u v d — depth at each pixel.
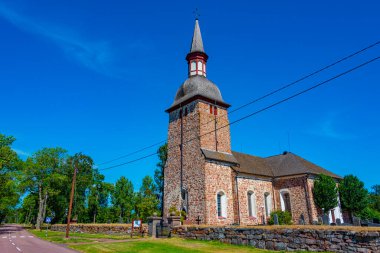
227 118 39.25
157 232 26.39
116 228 32.66
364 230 14.25
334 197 35.09
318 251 15.64
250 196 36.94
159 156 58.56
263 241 18.34
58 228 49.34
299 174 37.19
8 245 25.84
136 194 68.69
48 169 59.97
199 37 42.34
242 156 42.09
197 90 37.59
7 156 45.41
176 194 36.09
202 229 22.77
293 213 36.94
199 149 34.72
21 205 64.19
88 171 68.75
